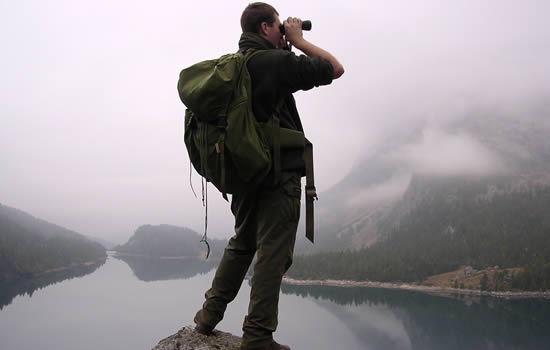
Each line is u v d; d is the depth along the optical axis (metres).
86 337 93.75
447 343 93.75
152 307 128.75
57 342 89.19
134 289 161.25
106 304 131.00
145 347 85.88
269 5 2.12
